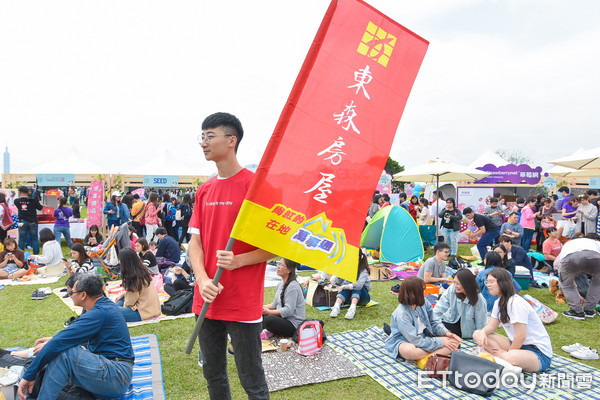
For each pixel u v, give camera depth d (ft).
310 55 7.18
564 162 34.76
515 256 26.30
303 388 13.17
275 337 17.44
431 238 42.55
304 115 7.11
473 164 63.31
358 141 7.41
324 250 7.09
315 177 7.13
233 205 7.48
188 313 20.81
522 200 45.44
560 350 16.43
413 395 12.68
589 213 35.37
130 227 34.12
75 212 49.26
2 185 46.14
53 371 10.47
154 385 13.04
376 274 29.25
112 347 11.75
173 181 52.95
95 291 11.79
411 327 14.84
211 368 8.23
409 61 7.80
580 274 22.44
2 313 20.88
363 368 14.58
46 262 29.43
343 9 7.34
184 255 38.29
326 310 21.98
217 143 7.40
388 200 41.83
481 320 16.79
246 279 7.47
